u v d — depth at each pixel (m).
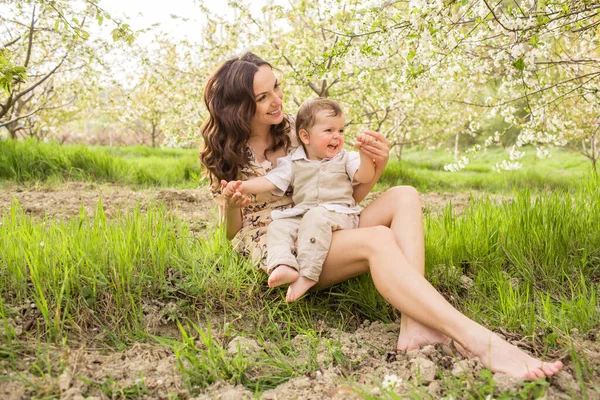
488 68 5.21
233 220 2.78
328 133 2.64
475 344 2.05
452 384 1.92
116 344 2.31
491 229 3.48
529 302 2.80
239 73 2.70
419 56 3.75
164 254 2.80
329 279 2.63
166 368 2.07
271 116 2.76
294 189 2.74
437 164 15.54
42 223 3.24
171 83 8.30
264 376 2.11
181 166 8.29
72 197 5.21
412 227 2.51
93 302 2.45
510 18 3.11
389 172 8.97
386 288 2.28
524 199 3.77
